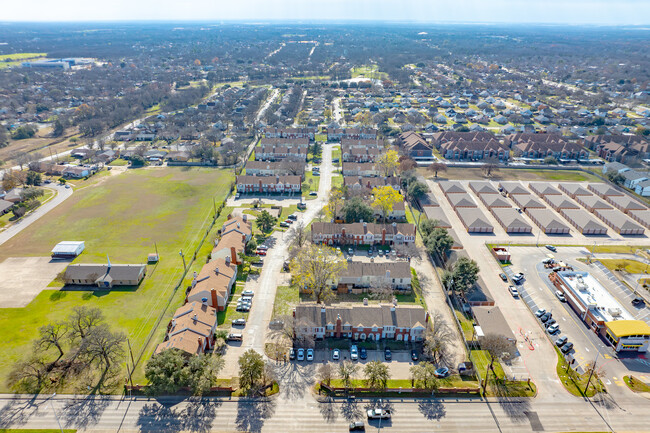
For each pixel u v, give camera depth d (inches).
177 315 5118.1
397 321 5073.8
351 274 5940.0
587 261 6737.2
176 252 6860.2
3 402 4197.8
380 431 3964.1
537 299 5851.4
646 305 5693.9
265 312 5521.7
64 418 4045.3
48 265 6481.3
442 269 6501.0
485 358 4854.8
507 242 7357.3
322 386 4424.2
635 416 4141.2
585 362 4776.1
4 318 5310.0
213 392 4370.1
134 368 4594.0
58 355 4776.1
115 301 5669.3
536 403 4269.2
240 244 6712.6
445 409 4210.1
